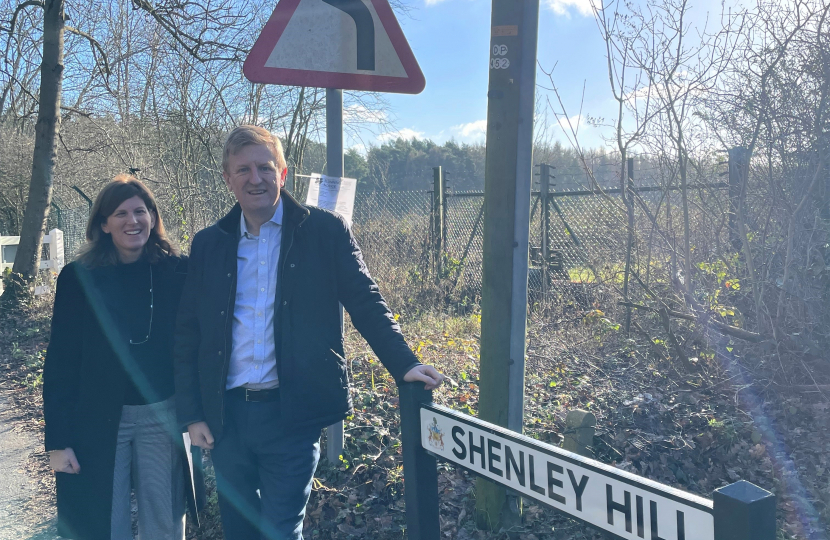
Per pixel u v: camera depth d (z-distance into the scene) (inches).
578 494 53.3
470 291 331.9
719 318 205.6
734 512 41.1
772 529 41.3
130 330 102.1
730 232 208.8
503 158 114.5
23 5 458.6
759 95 170.6
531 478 57.6
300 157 447.2
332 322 91.4
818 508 134.7
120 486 103.7
